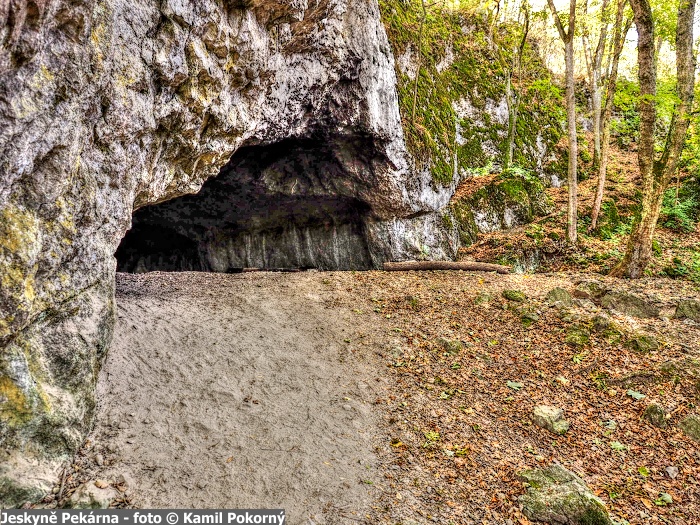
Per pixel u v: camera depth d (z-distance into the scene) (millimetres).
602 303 9750
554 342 8172
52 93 3855
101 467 4414
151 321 7523
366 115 11578
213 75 6727
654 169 11641
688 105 10539
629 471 5559
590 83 20203
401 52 14664
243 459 5051
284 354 7332
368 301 9602
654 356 7520
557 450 5855
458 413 6371
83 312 4707
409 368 7332
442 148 15461
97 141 4789
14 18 3160
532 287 10680
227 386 6262
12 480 3684
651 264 12695
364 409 6281
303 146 11516
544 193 17000
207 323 7891
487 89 18656
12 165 3566
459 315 9141
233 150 8336
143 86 5332
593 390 6992
